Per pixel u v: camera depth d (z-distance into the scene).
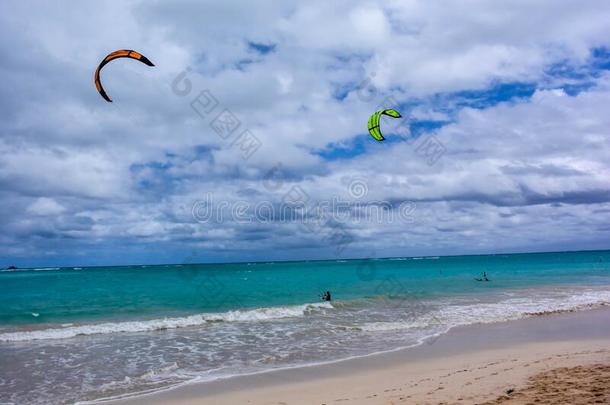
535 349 12.80
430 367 11.09
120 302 27.86
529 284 36.56
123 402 8.94
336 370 11.05
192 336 16.12
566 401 7.10
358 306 23.69
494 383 8.80
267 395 9.07
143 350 13.81
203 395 9.23
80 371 11.38
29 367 11.83
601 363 10.11
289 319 19.92
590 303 23.17
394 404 7.83
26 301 28.78
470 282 39.94
